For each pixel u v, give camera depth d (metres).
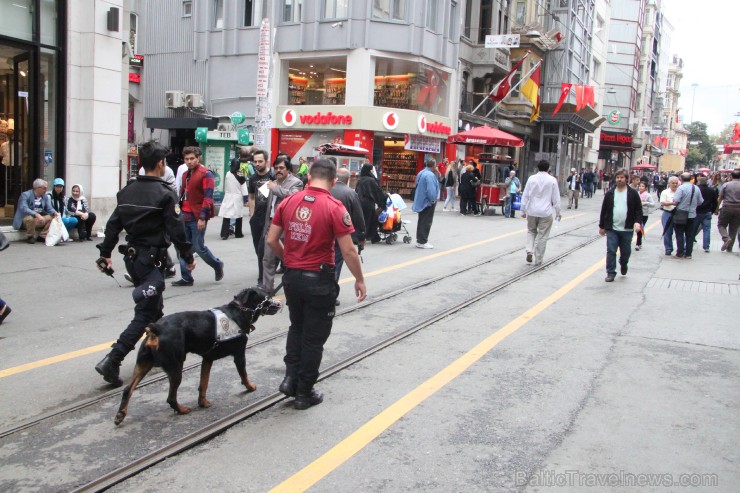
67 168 12.66
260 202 8.17
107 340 6.28
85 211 12.16
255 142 17.03
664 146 107.75
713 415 4.84
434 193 12.97
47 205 11.66
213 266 8.95
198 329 4.49
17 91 11.84
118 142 13.31
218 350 4.66
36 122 12.07
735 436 4.48
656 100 95.75
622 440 4.37
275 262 7.93
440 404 4.94
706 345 6.67
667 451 4.22
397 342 6.55
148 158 5.12
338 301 8.18
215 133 22.30
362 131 25.05
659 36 89.00
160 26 28.66
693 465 4.03
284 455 4.05
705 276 10.85
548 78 39.69
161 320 4.38
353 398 5.04
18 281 8.67
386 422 4.58
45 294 8.03
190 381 5.32
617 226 10.09
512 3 34.25
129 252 5.10
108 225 5.15
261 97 16.89
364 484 3.71
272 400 4.94
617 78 71.00
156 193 5.09
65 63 12.42
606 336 6.95
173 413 4.65
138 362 4.37
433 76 27.25
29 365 5.53
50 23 12.23
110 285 8.63
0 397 4.83
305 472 3.83
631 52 70.62
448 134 28.56
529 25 34.69
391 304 8.18
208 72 27.55
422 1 25.64
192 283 8.81
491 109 31.84
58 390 5.00
